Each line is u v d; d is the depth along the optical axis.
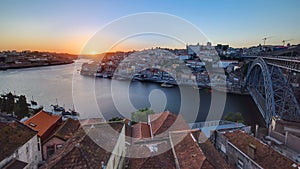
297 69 41.66
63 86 107.44
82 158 14.58
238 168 23.08
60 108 65.56
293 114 44.78
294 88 54.19
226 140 25.62
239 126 35.72
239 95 94.94
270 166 19.25
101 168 14.12
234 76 118.50
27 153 23.56
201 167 15.40
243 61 149.38
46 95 89.06
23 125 25.61
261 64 70.94
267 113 51.62
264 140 32.62
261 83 85.62
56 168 13.81
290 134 30.06
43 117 31.27
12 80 129.38
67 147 16.66
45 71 178.25
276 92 54.62
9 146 21.48
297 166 18.22
